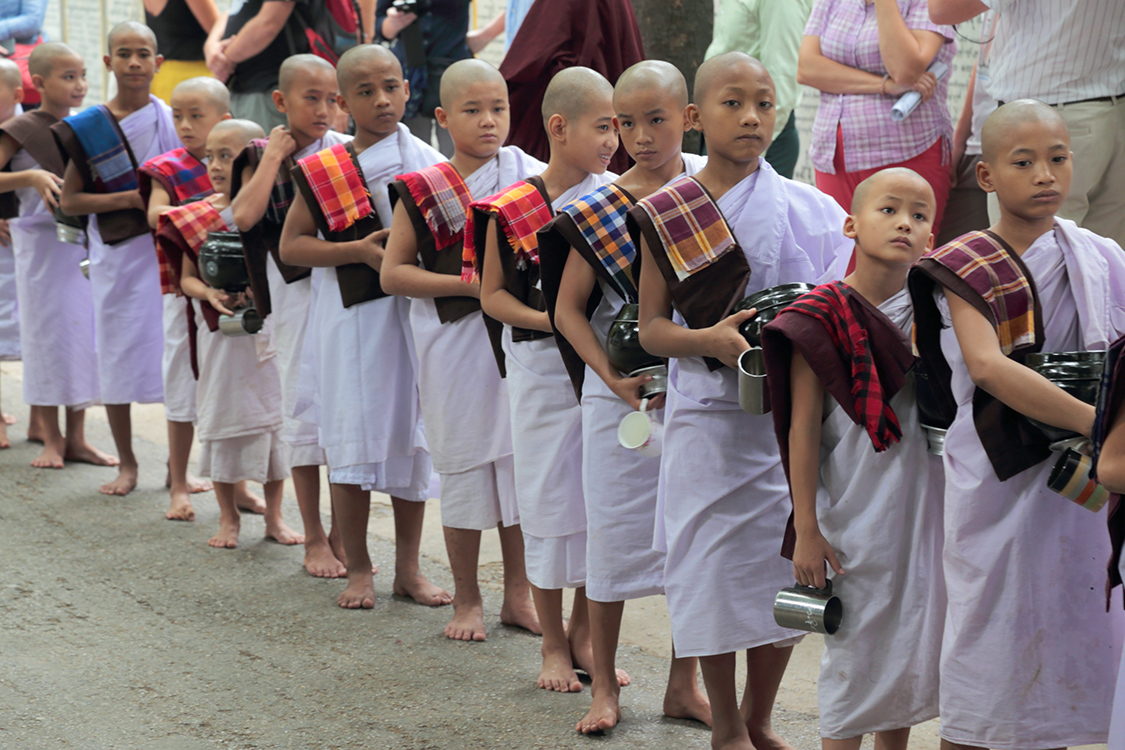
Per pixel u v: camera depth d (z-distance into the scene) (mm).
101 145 7750
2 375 11469
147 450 9047
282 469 6984
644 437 4246
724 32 7316
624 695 4887
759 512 4086
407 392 5914
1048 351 3502
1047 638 3469
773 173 4188
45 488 8031
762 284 4098
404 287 5375
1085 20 5164
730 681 4141
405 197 5316
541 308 4840
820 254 4219
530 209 4824
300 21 8484
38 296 8352
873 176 3723
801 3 7211
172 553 6797
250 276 6320
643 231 3979
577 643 5133
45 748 4445
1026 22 5359
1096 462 2945
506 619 5723
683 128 4375
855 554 3650
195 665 5250
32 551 6766
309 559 6535
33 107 10570
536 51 6414
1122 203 5445
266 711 4773
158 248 6898
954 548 3543
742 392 3809
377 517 7500
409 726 4625
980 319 3414
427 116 8688
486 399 5383
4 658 5289
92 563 6598
